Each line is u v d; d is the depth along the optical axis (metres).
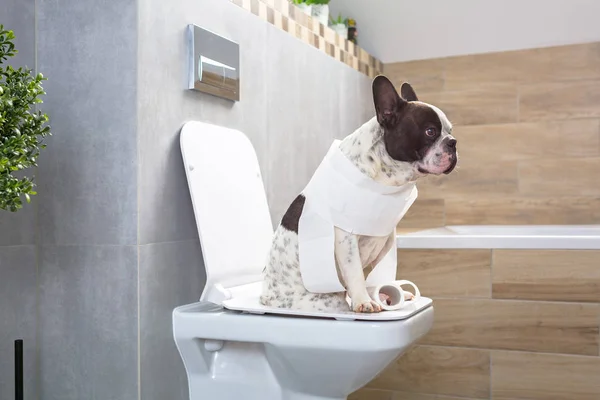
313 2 2.45
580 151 2.97
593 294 2.06
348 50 2.72
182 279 1.48
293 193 2.10
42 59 1.41
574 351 2.08
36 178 1.42
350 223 1.26
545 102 3.01
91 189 1.37
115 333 1.35
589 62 2.94
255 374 1.46
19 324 1.38
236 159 1.64
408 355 2.25
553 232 2.84
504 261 2.14
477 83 3.10
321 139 2.36
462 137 3.14
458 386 2.19
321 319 1.30
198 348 1.42
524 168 3.05
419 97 3.21
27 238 1.40
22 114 1.13
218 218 1.50
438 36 3.09
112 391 1.36
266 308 1.34
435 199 3.18
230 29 1.70
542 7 2.88
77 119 1.38
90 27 1.37
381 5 3.03
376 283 1.40
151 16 1.38
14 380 1.36
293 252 1.32
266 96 1.91
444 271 2.21
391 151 1.21
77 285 1.38
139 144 1.33
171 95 1.44
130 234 1.33
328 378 1.37
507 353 2.14
